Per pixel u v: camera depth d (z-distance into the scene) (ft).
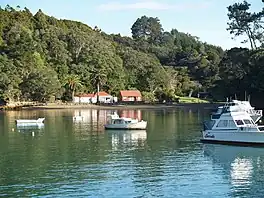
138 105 550.77
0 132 254.47
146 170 144.97
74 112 444.96
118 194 118.11
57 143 206.28
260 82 422.00
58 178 134.62
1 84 511.81
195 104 542.98
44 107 508.53
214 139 199.72
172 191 120.67
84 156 170.50
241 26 488.44
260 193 118.52
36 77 544.21
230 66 479.82
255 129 189.47
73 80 604.49
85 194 118.21
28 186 125.90
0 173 141.69
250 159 163.02
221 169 146.51
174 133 243.60
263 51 445.37
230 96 472.03
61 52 652.89
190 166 151.33
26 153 178.29
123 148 189.67
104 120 336.90
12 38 615.16
